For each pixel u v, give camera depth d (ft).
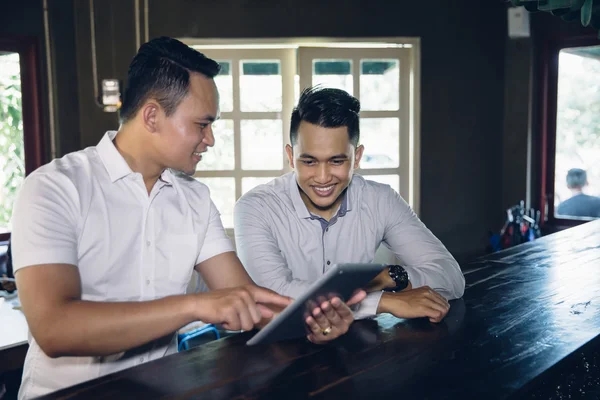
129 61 13.32
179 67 4.08
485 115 14.37
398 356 3.78
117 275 4.37
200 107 4.16
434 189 14.26
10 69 12.67
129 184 4.38
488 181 14.57
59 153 13.16
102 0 13.11
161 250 4.53
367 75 13.93
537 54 14.07
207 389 3.26
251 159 14.06
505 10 14.14
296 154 5.45
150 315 3.45
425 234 6.07
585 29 13.38
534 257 6.93
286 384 3.33
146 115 4.16
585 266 6.41
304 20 13.47
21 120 12.88
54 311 3.47
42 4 12.75
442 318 4.55
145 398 3.14
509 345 3.98
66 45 13.08
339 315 3.80
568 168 14.20
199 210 4.75
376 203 6.20
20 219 3.79
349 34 13.60
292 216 6.00
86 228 4.17
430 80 13.96
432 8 13.80
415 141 14.05
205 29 13.37
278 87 13.89
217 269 4.76
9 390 9.64
